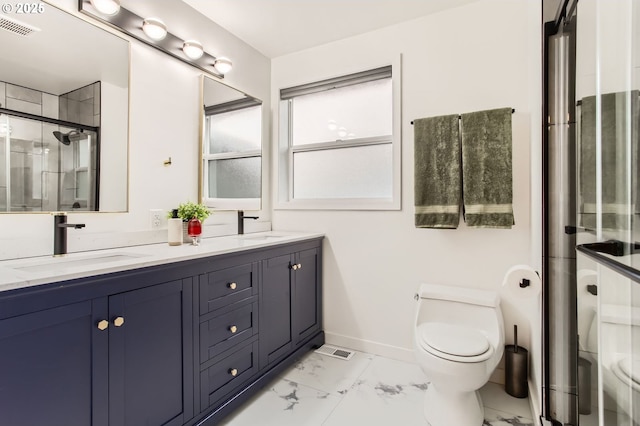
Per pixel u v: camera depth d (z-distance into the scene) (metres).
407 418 1.63
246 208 2.56
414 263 2.23
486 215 1.89
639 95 0.70
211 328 1.56
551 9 1.39
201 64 2.17
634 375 0.73
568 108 1.29
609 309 0.88
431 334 1.66
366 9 2.13
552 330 1.42
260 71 2.72
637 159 0.72
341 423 1.60
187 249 1.61
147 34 1.82
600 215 0.95
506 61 1.98
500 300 1.97
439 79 2.16
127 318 1.20
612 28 0.85
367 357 2.31
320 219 2.59
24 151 1.38
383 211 2.34
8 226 1.34
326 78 2.59
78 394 1.06
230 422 1.61
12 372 0.92
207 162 2.22
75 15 1.55
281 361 2.06
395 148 2.29
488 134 1.90
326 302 2.56
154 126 1.90
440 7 2.11
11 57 1.35
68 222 1.51
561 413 1.36
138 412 1.23
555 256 1.40
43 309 0.97
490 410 1.73
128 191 1.76
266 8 2.13
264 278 1.92
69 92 1.53
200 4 2.08
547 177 1.42
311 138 2.78
